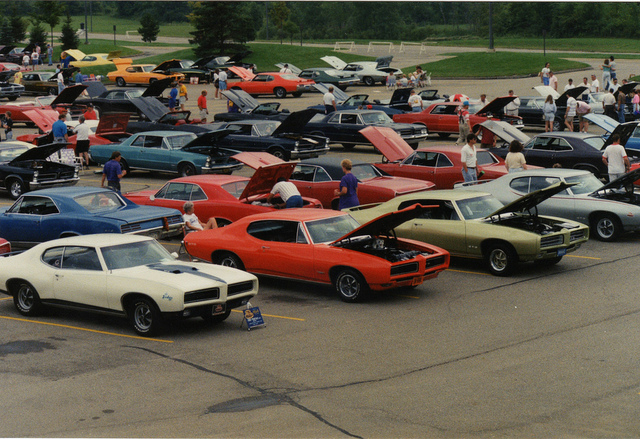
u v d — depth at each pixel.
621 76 52.50
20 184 23.20
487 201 15.60
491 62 60.34
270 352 10.48
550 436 7.58
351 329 11.48
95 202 16.25
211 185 17.56
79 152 27.92
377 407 8.41
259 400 8.71
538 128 36.50
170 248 17.31
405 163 21.72
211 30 70.75
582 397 8.58
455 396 8.68
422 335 11.08
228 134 26.23
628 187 17.78
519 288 13.70
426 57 72.69
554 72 55.41
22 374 9.73
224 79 49.03
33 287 12.30
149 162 26.02
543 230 14.86
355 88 53.72
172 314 10.98
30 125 40.53
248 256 13.91
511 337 10.87
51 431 7.93
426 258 13.07
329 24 117.06
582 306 12.40
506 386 8.96
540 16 102.56
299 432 7.77
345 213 14.09
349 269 12.90
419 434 7.68
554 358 9.92
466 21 132.62
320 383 9.22
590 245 17.05
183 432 7.82
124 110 38.34
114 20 143.62
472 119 32.66
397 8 115.62
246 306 11.77
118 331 11.67
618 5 98.19
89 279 11.70
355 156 30.00
